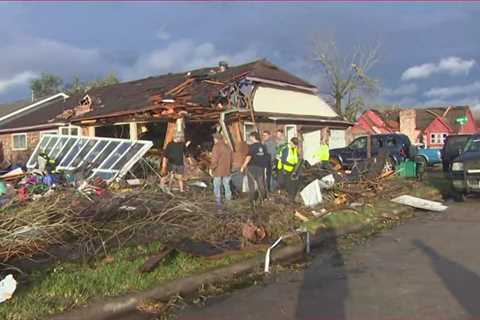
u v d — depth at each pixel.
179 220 8.11
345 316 5.32
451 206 13.68
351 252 8.47
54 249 6.95
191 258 7.30
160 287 6.18
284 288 6.47
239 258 7.54
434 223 11.14
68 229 7.21
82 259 6.77
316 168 16.16
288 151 12.34
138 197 8.61
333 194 13.05
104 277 6.26
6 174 15.45
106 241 7.22
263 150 12.02
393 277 6.78
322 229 9.82
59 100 34.66
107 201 8.16
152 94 21.69
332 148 27.33
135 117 19.48
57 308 5.38
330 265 7.62
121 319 5.49
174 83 22.88
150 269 6.61
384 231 10.38
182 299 6.07
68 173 13.95
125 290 6.02
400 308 5.52
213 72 23.73
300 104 25.36
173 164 12.43
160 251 7.29
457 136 22.81
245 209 9.42
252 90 21.97
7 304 5.36
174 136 17.25
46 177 13.12
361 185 14.43
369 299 5.87
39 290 5.77
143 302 5.85
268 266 7.37
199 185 13.05
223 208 9.01
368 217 11.43
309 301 5.88
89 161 14.82
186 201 8.66
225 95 20.23
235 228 8.38
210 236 7.96
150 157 17.48
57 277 6.17
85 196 8.42
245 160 11.95
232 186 12.46
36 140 29.34
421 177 19.69
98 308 5.50
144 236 7.57
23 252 6.72
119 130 23.23
